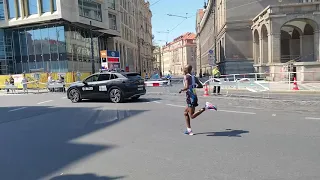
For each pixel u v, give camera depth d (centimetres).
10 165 504
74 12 3438
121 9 5419
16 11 3491
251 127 727
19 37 3638
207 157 503
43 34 3522
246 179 403
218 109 1060
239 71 3612
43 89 2927
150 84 2777
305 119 812
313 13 2606
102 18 4016
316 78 2195
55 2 3312
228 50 3644
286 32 3522
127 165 479
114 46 4869
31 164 505
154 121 859
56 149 593
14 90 2744
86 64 3944
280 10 2658
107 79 1435
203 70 8406
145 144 603
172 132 705
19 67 3653
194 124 793
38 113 1130
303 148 534
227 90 1705
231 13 3622
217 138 630
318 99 1295
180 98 1532
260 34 3073
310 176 406
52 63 3509
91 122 887
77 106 1311
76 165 489
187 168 454
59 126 841
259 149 537
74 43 3644
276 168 439
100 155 539
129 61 6106
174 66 15175
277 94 1606
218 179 407
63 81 2666
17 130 809
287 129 691
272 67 2606
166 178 418
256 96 1509
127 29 5956
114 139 656
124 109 1148
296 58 3275
